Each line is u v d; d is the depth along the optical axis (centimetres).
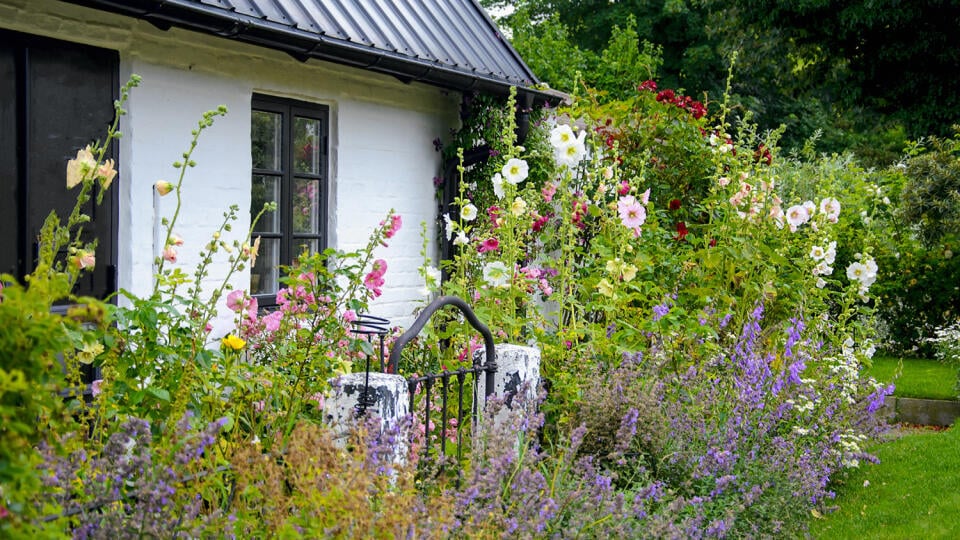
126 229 507
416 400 392
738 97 2209
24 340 159
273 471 232
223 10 494
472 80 691
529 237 652
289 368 339
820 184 754
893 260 1070
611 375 414
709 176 749
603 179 618
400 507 231
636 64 1997
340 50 575
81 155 280
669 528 303
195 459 238
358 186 670
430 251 745
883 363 1011
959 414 765
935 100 1678
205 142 550
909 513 465
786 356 509
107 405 264
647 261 525
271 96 607
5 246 452
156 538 204
